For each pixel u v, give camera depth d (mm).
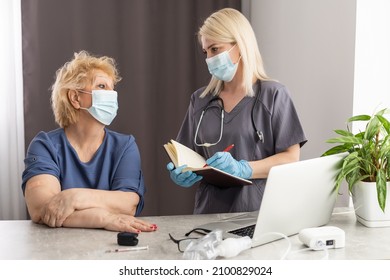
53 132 1830
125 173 1775
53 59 2771
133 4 2857
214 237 1256
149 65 2904
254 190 1882
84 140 1821
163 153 2979
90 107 1787
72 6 2779
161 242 1367
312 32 2346
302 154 2498
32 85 2750
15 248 1313
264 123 1898
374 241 1382
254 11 3064
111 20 2838
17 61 2822
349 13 2039
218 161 1619
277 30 2736
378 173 1476
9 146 2859
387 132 1585
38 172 1679
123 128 2904
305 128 2453
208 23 1865
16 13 2797
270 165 1787
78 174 1787
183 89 2963
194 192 3008
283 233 1362
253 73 1924
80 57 1866
